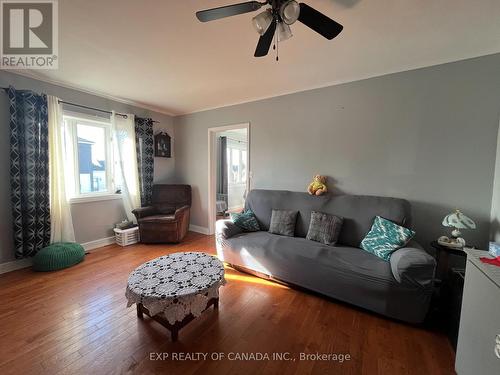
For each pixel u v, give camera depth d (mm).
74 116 3119
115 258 3041
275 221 2850
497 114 2061
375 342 1620
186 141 4465
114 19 1648
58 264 2674
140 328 1734
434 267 1657
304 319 1857
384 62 2305
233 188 6637
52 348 1534
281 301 2104
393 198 2420
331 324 1801
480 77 2107
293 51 2086
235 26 1726
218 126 3980
